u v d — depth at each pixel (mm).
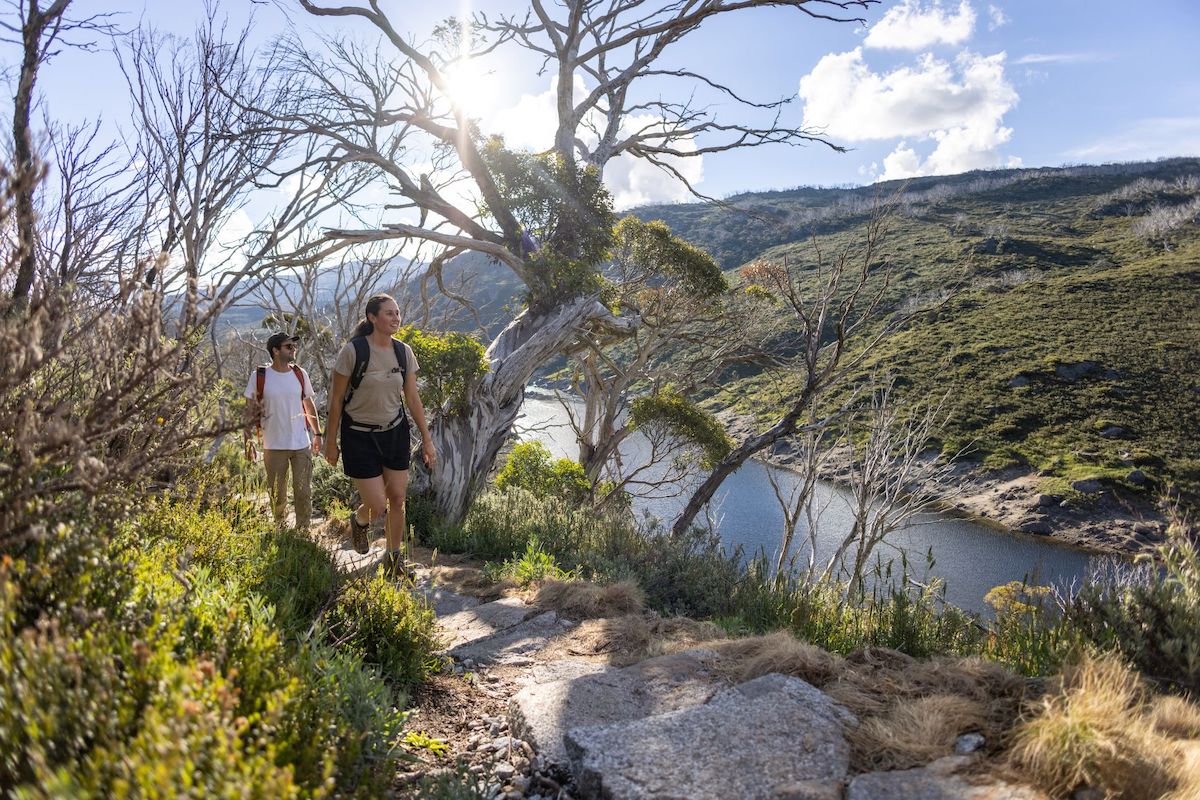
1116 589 3994
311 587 3916
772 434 12805
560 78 14555
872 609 5312
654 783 2389
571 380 22547
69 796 1286
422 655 3768
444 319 21250
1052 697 2641
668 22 14164
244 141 6969
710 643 3920
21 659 1611
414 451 9609
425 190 13250
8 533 1985
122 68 6027
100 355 2389
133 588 2410
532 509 9141
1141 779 2145
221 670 2131
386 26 12367
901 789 2260
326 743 2189
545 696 3268
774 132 15898
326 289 19188
